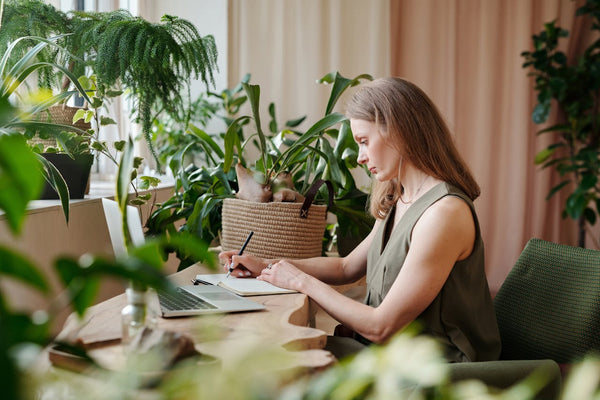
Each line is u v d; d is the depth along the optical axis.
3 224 1.56
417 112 1.53
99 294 2.14
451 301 1.42
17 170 0.43
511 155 4.54
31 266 0.45
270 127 3.65
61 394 0.46
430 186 1.53
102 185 2.84
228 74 3.93
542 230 4.64
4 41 2.05
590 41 4.64
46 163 1.67
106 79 2.18
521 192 4.52
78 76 2.24
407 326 1.39
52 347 0.90
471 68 4.49
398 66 4.34
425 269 1.38
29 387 0.36
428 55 4.33
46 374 0.48
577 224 4.77
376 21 4.07
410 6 4.31
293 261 1.82
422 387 0.88
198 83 3.84
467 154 4.54
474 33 4.47
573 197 4.23
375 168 1.59
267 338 1.07
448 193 1.45
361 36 4.11
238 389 0.39
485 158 4.50
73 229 1.97
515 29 4.48
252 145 3.98
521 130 4.50
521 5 4.44
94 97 2.07
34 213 1.71
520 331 1.58
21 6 2.11
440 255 1.38
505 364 1.17
